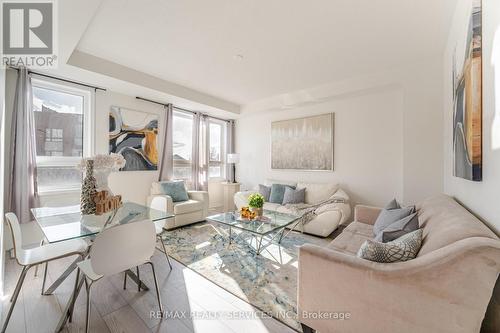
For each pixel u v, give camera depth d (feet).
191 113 15.67
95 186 6.82
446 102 8.60
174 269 7.57
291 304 5.76
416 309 3.43
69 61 8.73
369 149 12.37
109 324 5.01
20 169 8.66
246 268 7.63
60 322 4.79
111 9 6.48
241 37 7.94
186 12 6.60
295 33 7.66
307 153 14.60
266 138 16.84
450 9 6.43
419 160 9.75
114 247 4.63
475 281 3.03
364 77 11.25
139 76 10.94
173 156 15.05
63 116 10.52
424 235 4.79
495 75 3.60
